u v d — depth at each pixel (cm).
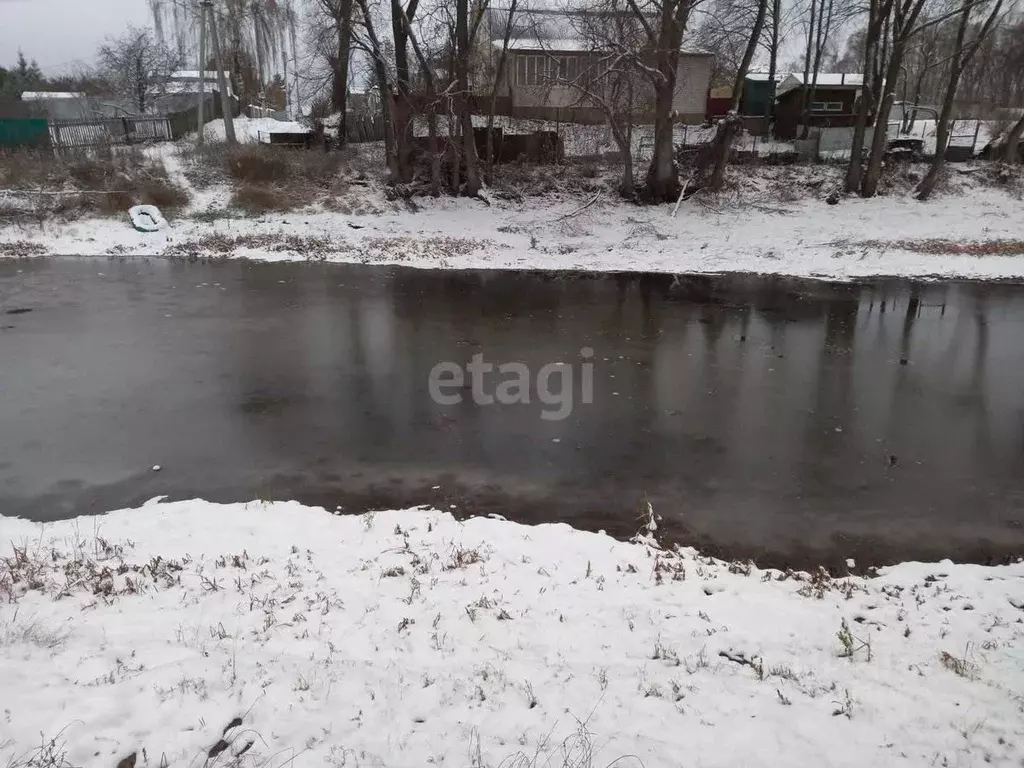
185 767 364
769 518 814
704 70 3847
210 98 4566
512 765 378
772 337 1516
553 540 735
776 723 432
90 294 1819
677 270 2228
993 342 1473
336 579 628
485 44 3606
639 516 819
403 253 2372
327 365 1311
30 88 5747
